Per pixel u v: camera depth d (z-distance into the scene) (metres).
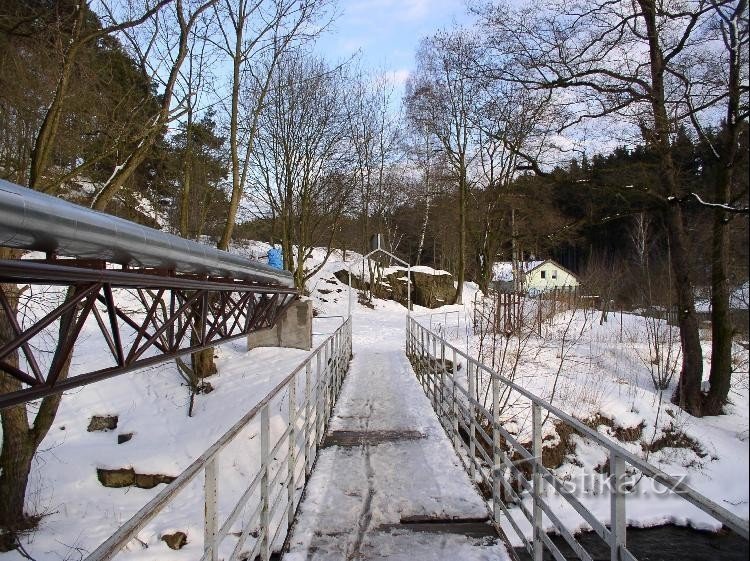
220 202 21.17
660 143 9.86
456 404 6.99
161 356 5.59
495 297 14.66
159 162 17.14
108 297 4.41
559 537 6.70
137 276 4.64
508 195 26.19
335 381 9.86
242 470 8.70
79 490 8.73
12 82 8.16
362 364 14.27
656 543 5.82
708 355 12.62
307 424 5.93
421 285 34.81
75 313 4.58
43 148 7.75
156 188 19.02
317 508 4.86
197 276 6.59
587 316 20.92
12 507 7.49
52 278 3.61
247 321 9.49
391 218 41.34
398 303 33.88
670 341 13.10
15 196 3.15
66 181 8.11
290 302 13.20
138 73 10.40
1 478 7.48
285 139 22.31
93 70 9.31
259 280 9.28
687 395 10.90
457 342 14.88
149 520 1.74
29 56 8.34
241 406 10.80
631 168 10.96
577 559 6.09
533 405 3.59
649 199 10.96
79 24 7.96
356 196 29.00
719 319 4.83
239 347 15.03
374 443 6.93
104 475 8.99
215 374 12.57
